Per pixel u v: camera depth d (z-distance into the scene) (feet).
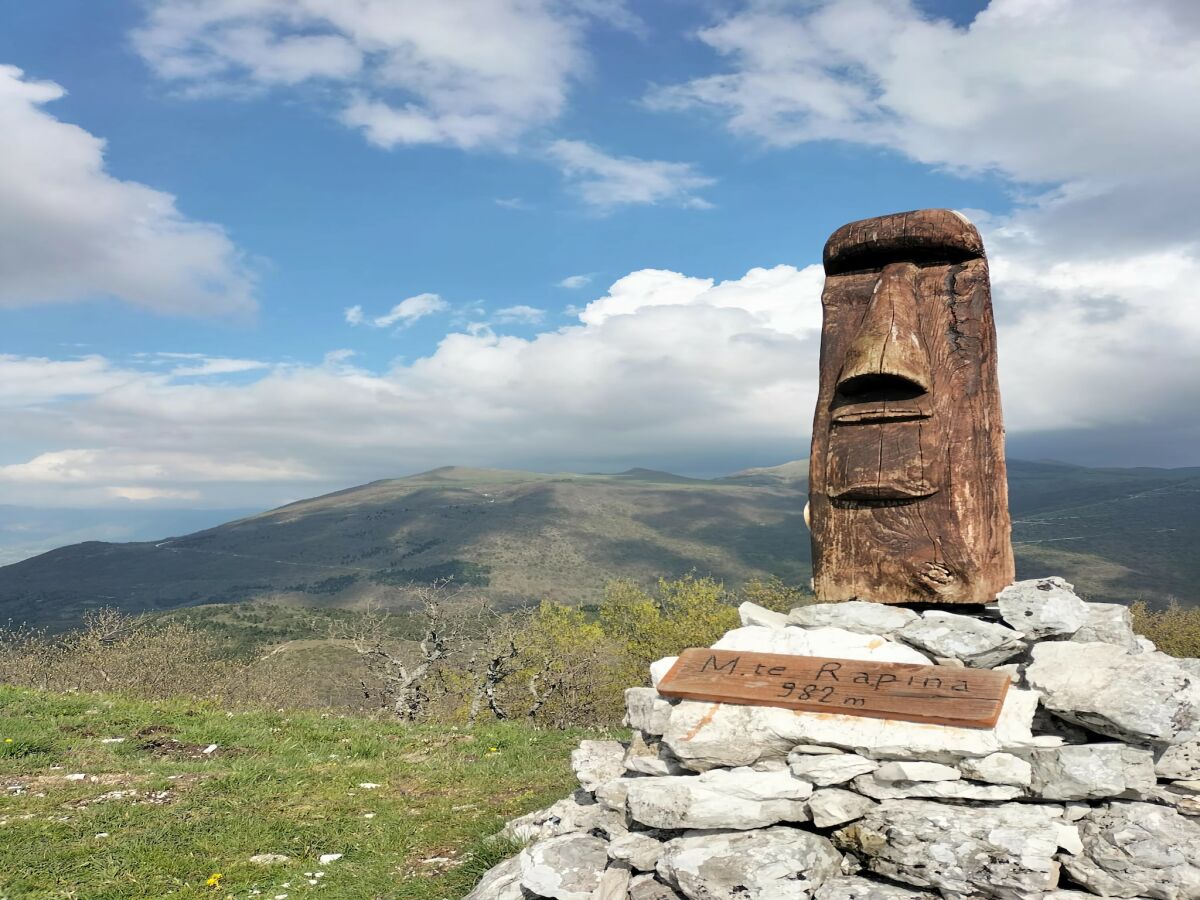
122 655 17.63
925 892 3.93
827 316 5.68
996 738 4.20
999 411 5.39
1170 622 38.42
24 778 7.83
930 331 5.33
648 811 4.41
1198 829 3.88
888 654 4.78
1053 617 4.65
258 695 19.38
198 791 7.62
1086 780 3.99
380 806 7.31
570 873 4.57
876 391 5.34
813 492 5.48
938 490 5.07
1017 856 3.82
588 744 5.78
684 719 4.77
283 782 7.99
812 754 4.45
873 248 5.53
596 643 28.86
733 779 4.40
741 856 4.08
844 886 3.99
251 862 6.02
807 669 4.78
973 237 5.36
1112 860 3.82
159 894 5.47
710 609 32.60
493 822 6.60
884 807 4.17
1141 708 4.06
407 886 5.55
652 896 4.20
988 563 5.08
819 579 5.36
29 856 5.91
